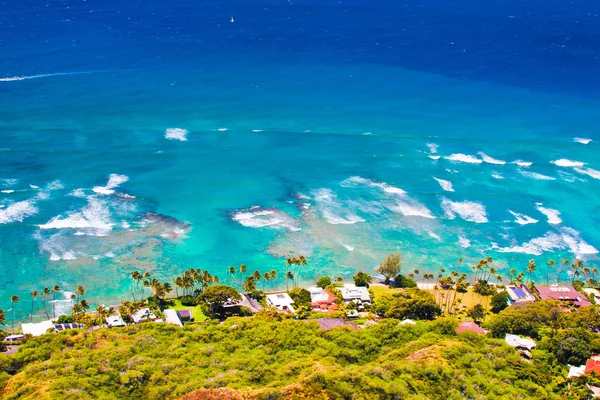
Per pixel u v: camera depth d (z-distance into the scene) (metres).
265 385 91.81
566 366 108.31
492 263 158.88
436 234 171.00
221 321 127.69
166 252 155.75
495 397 90.62
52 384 90.31
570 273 155.88
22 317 128.62
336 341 108.94
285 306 132.75
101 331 111.62
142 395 91.44
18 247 153.88
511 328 121.50
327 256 158.25
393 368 95.44
